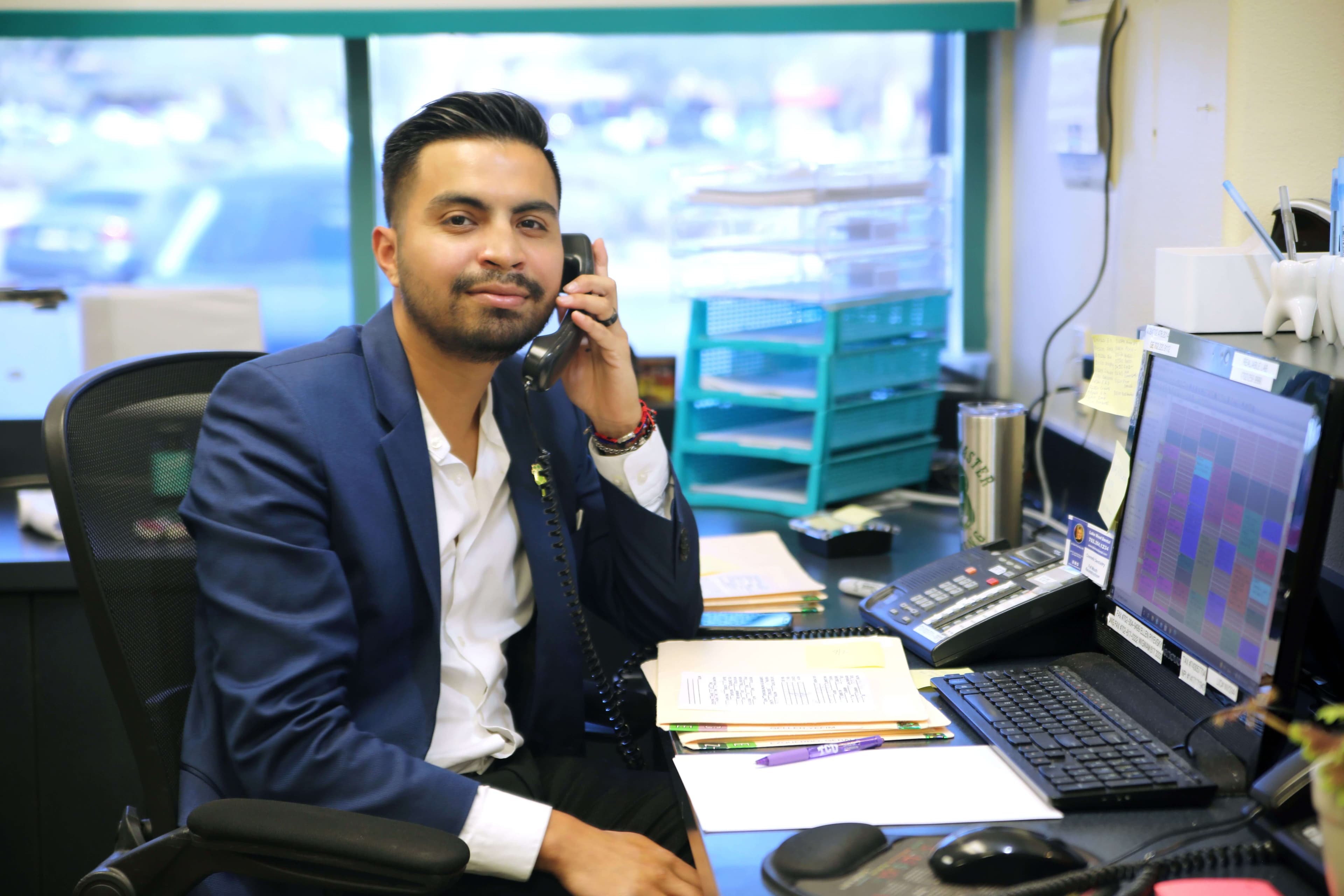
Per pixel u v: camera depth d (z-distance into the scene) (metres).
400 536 1.28
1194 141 1.59
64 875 1.85
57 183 2.38
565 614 1.43
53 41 2.30
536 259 1.29
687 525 1.49
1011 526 1.73
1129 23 1.79
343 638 1.19
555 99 2.45
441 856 1.00
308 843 1.02
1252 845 0.91
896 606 1.49
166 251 2.43
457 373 1.34
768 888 0.90
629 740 1.50
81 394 1.19
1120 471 1.30
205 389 1.37
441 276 1.25
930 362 2.28
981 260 2.48
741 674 1.30
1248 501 1.05
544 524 1.43
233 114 2.38
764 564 1.74
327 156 2.42
